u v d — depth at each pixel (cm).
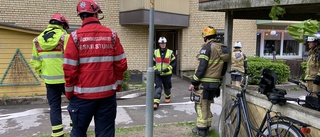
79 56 312
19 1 1088
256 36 1393
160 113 692
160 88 746
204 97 462
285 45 1502
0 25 797
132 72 1145
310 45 600
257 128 345
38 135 514
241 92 379
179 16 1212
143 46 1265
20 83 834
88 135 491
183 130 518
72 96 323
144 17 1057
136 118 643
